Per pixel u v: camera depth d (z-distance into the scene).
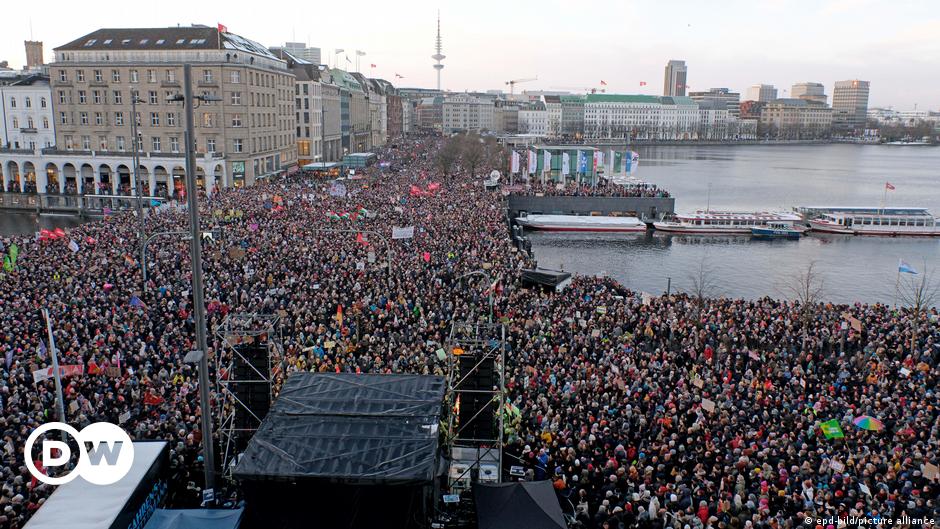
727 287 88.88
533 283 65.81
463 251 69.69
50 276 54.56
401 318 47.84
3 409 32.09
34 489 26.12
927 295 84.44
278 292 50.06
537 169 156.88
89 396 34.47
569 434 31.78
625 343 46.03
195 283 25.48
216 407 33.19
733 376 42.00
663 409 34.47
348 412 26.12
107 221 80.69
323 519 23.86
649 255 107.62
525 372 38.22
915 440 32.25
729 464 30.19
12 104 139.25
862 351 48.88
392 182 130.88
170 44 130.38
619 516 26.23
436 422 25.75
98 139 133.50
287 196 100.25
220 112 129.38
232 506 26.59
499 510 24.02
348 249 66.75
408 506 23.81
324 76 196.88
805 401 37.47
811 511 26.19
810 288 86.38
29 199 123.06
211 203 94.44
